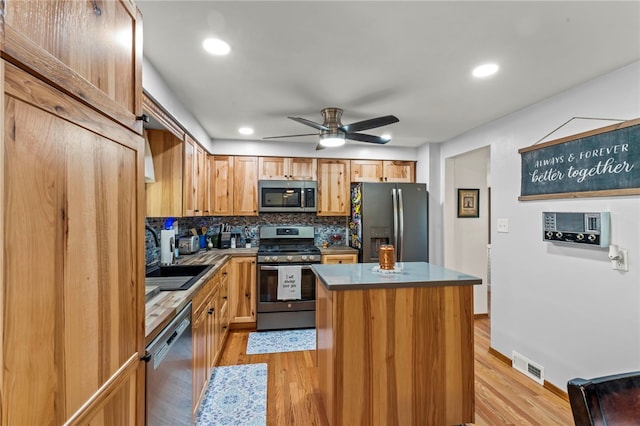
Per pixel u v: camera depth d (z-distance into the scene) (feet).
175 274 8.25
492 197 9.46
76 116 2.35
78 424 2.32
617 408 2.41
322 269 7.07
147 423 3.64
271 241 13.28
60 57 2.17
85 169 2.46
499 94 7.44
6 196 1.72
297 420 6.36
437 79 6.65
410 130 10.80
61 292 2.18
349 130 8.43
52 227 2.10
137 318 3.36
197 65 6.07
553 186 7.32
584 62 5.86
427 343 5.89
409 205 12.34
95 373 2.56
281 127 10.50
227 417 6.44
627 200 5.85
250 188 12.45
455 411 5.96
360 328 5.69
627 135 5.79
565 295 7.08
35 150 1.94
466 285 6.00
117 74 3.01
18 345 1.81
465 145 11.02
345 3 4.24
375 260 12.22
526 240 8.18
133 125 3.31
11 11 1.74
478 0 4.17
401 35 5.03
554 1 4.18
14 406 1.77
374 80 6.74
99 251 2.65
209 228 13.17
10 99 1.74
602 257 6.29
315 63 5.98
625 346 5.90
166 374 4.30
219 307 8.91
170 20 4.62
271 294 11.44
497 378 8.03
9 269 1.74
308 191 12.62
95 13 2.62
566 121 7.14
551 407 6.78
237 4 4.26
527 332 8.13
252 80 6.75
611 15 4.46
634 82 5.82
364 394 5.70
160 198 8.38
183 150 8.52
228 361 8.95
